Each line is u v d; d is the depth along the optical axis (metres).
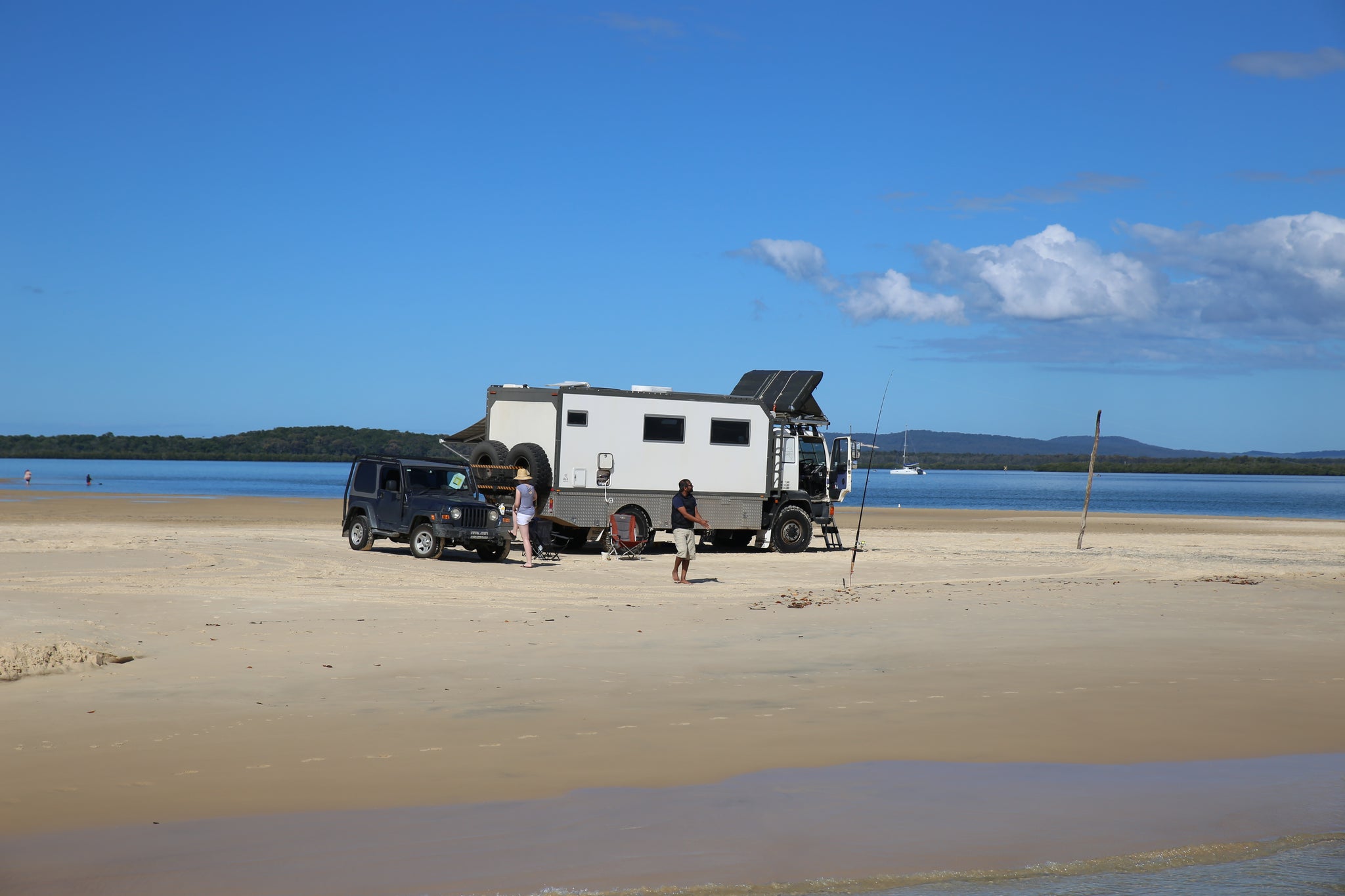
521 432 24.14
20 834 5.56
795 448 26.34
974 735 7.70
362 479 23.12
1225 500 88.06
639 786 6.44
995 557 25.75
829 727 7.89
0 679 9.29
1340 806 6.16
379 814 5.91
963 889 4.91
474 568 20.42
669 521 24.50
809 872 5.10
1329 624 13.44
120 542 24.06
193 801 6.11
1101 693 9.11
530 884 4.92
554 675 9.87
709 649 11.35
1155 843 5.54
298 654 10.74
